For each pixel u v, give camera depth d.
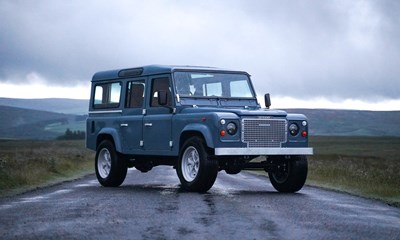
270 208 11.15
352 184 18.41
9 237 8.01
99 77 18.36
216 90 15.98
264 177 22.23
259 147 14.42
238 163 14.76
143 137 16.22
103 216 9.95
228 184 17.70
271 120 14.64
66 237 8.02
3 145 109.88
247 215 10.13
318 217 10.12
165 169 29.92
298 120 15.01
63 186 16.86
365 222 9.80
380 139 157.12
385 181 18.69
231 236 8.16
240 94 16.34
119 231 8.48
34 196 13.42
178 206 11.30
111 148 17.20
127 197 13.05
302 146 15.00
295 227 8.98
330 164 29.66
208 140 14.06
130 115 16.83
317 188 16.70
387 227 9.35
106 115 17.86
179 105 15.26
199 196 13.27
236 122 14.23
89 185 17.44
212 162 14.09
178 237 8.02
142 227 8.81
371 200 13.58
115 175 17.02
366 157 67.19
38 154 37.59
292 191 15.26
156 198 12.79
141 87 16.56
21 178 17.12
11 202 12.07
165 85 15.76
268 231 8.59
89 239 7.89
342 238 8.21
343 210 11.29
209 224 9.12
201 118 14.41
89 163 31.03
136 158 17.34
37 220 9.50
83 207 11.15
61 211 10.57
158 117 15.73
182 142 15.03
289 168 15.05
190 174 14.70
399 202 13.56
